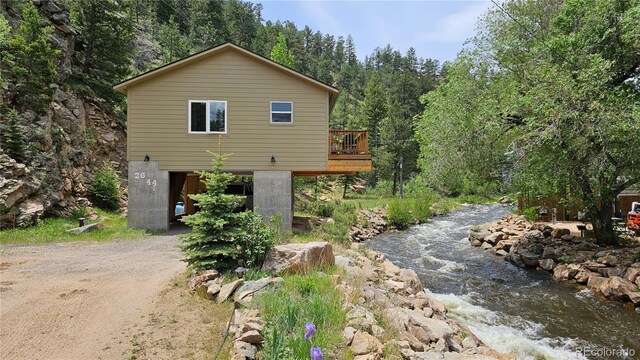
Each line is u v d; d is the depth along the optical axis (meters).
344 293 5.44
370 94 55.00
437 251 14.95
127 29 23.02
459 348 5.27
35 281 6.41
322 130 13.98
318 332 4.12
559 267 10.93
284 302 4.74
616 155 10.20
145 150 13.30
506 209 30.59
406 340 4.65
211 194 6.74
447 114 13.98
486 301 8.79
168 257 8.65
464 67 14.27
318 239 11.45
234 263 6.68
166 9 69.94
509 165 13.32
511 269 11.83
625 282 8.70
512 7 14.62
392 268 9.38
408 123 51.00
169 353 4.00
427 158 15.38
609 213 12.12
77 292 5.81
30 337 4.24
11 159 12.59
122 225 14.29
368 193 44.72
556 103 10.10
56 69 17.84
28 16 15.27
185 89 13.48
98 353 3.95
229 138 13.64
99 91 21.61
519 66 13.12
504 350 6.21
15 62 14.77
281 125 13.84
